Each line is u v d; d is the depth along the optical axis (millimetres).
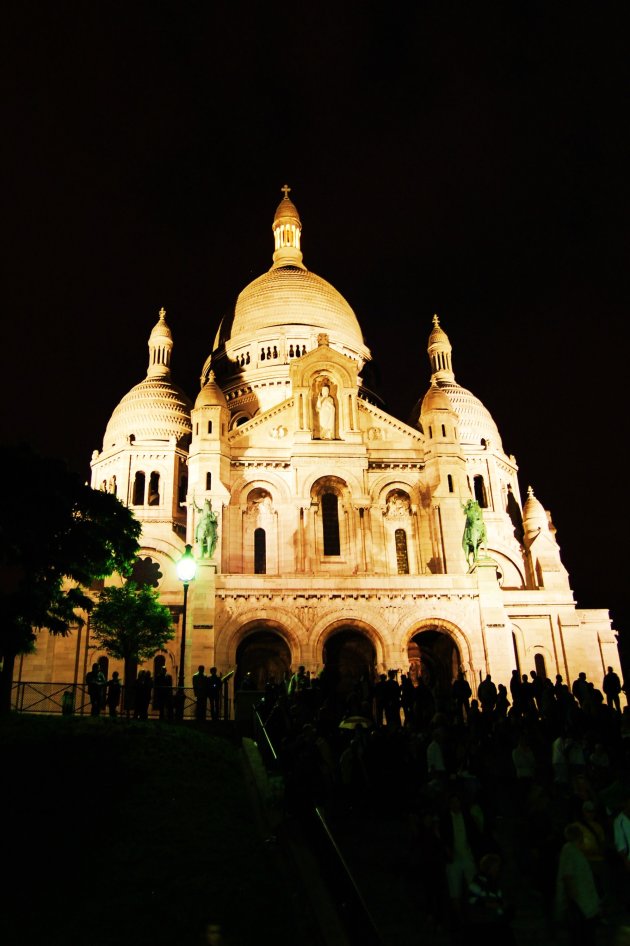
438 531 65125
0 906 21094
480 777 25281
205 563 55469
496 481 85188
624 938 17641
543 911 18562
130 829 25516
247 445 67812
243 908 20719
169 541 77000
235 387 89438
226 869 22906
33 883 22266
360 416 70062
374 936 15250
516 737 31578
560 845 17750
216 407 66375
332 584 56438
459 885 16516
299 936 19125
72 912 20922
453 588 57094
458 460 67500
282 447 68000
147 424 84562
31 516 39531
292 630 55000
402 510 67938
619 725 34438
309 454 66312
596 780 25266
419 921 18250
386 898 19406
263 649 60875
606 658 72500
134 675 62281
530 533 81312
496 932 15266
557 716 34656
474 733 30438
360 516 64812
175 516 80188
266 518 66312
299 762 22547
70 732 32719
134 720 35469
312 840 20953
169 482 81438
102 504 43625
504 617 56688
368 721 30906
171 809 27219
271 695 37375
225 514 63719
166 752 32031
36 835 24781
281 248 109312
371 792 25266
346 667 58781
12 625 38125
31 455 41344
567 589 75938
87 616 62125
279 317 94688
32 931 20109
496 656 55438
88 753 30734
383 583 56875
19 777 28312
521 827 24219
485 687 38219
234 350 94688
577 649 69562
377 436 69562
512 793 27969
